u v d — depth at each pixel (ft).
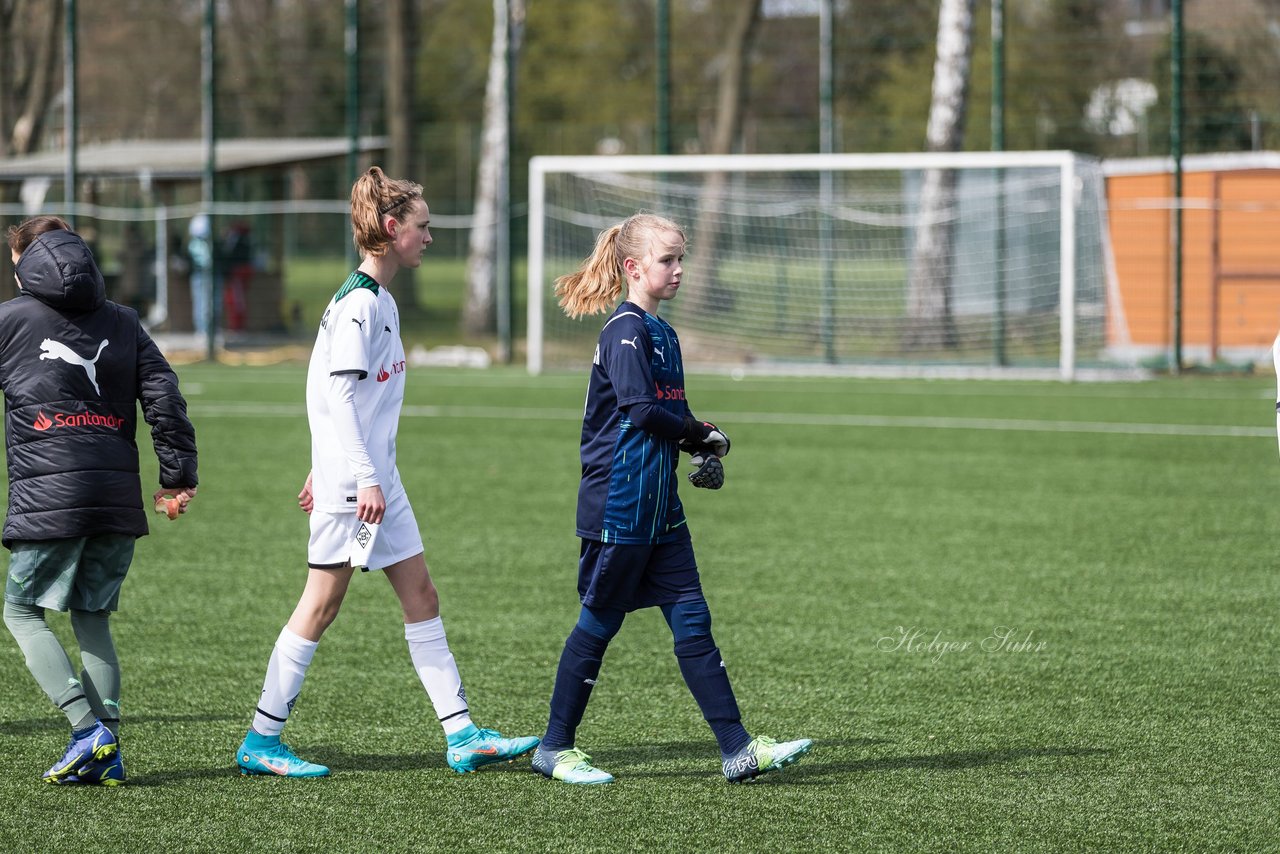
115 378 39.45
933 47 267.59
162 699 47.57
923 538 75.77
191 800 37.63
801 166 166.71
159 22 318.86
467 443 114.01
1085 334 175.01
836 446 111.96
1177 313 164.66
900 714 45.55
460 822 35.91
